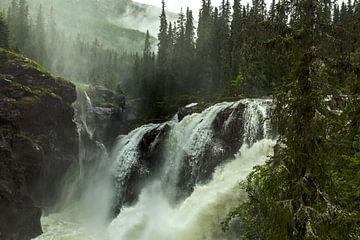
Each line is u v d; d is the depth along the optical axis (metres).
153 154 46.25
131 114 75.44
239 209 11.74
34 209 35.22
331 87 9.69
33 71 41.94
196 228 26.92
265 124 32.06
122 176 49.59
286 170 10.02
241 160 31.14
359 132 11.27
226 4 86.06
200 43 87.44
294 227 9.58
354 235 9.82
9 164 33.53
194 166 37.69
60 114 41.84
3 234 31.73
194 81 81.19
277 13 9.88
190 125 41.38
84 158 51.09
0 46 58.25
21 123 37.06
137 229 32.59
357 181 12.20
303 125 9.91
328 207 9.48
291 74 9.97
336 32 9.59
